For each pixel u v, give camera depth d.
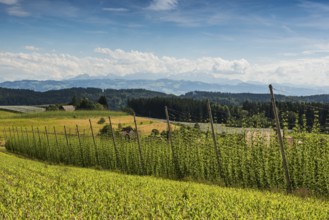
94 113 168.88
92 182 21.23
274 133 23.25
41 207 13.46
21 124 136.62
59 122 136.62
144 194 16.67
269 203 14.35
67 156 62.09
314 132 21.20
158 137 39.34
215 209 12.94
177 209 12.84
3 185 19.44
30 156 81.44
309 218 11.97
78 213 12.70
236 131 26.67
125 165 43.28
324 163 20.56
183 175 32.12
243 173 25.45
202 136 30.06
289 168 22.34
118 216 12.38
